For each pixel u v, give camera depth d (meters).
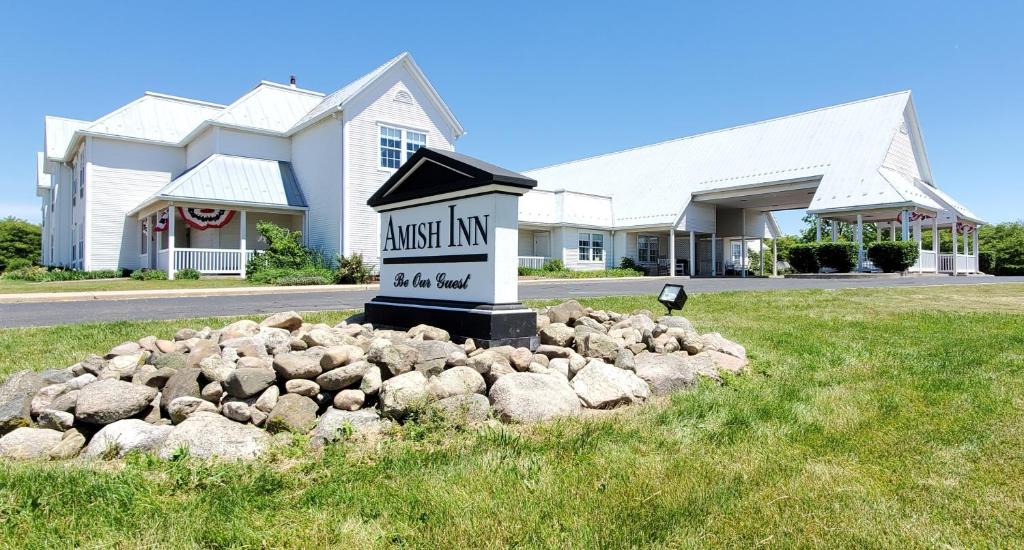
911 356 5.89
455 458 3.07
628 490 2.74
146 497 2.52
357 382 3.79
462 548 2.23
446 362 4.22
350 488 2.70
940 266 27.22
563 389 4.07
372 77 20.42
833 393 4.48
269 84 24.66
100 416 3.24
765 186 27.16
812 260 24.97
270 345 4.45
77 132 21.94
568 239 27.72
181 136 24.42
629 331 5.61
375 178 20.59
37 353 5.40
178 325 7.12
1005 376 5.04
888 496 2.71
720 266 34.66
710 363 5.14
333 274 18.41
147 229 21.55
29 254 48.44
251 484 2.70
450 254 5.68
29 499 2.47
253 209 20.94
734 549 2.26
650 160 34.72
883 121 26.28
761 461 3.12
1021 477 2.92
